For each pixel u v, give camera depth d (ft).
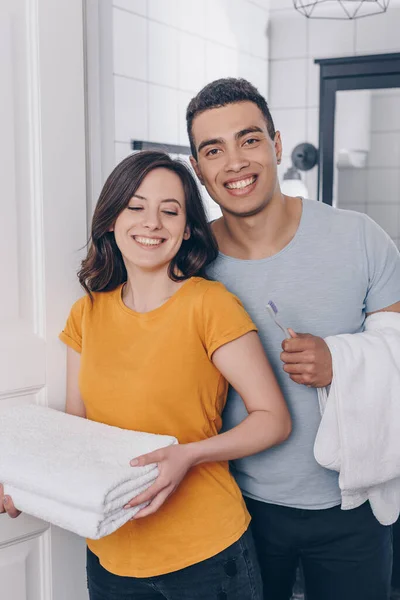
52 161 4.04
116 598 3.74
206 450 3.32
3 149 3.82
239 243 4.11
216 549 3.49
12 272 3.93
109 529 3.00
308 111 10.33
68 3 4.04
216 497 3.57
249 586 3.60
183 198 3.64
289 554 4.20
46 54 3.95
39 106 3.95
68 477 2.98
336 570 4.15
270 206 3.96
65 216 4.15
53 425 3.55
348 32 10.00
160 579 3.56
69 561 4.31
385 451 3.91
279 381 4.05
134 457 3.17
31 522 4.08
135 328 3.67
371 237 4.08
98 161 4.45
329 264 4.02
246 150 3.82
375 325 4.07
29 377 4.03
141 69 7.84
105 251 3.84
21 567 4.08
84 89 4.31
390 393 3.86
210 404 3.66
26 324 4.04
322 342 3.82
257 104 3.85
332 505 4.06
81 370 3.81
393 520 4.16
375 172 9.63
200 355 3.56
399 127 9.53
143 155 3.59
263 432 3.48
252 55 10.11
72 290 4.22
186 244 3.83
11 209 3.89
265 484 4.09
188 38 8.66
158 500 3.18
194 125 3.92
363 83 9.76
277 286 4.03
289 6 10.27
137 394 3.53
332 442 3.85
